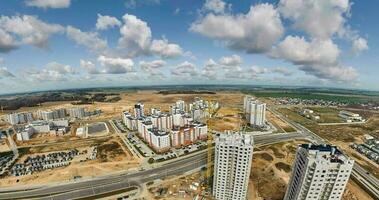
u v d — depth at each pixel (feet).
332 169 355.56
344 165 349.41
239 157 460.96
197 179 643.45
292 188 420.36
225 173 487.20
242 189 484.74
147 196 565.53
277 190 574.56
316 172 359.05
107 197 565.94
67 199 561.84
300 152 404.36
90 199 558.97
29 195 584.40
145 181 641.81
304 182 377.30
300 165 396.57
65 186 624.18
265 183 606.96
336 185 361.71
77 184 633.61
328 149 387.55
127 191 590.55
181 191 568.00
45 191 601.21
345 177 354.33
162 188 598.75
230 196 501.56
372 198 553.23
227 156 470.80
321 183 365.81
